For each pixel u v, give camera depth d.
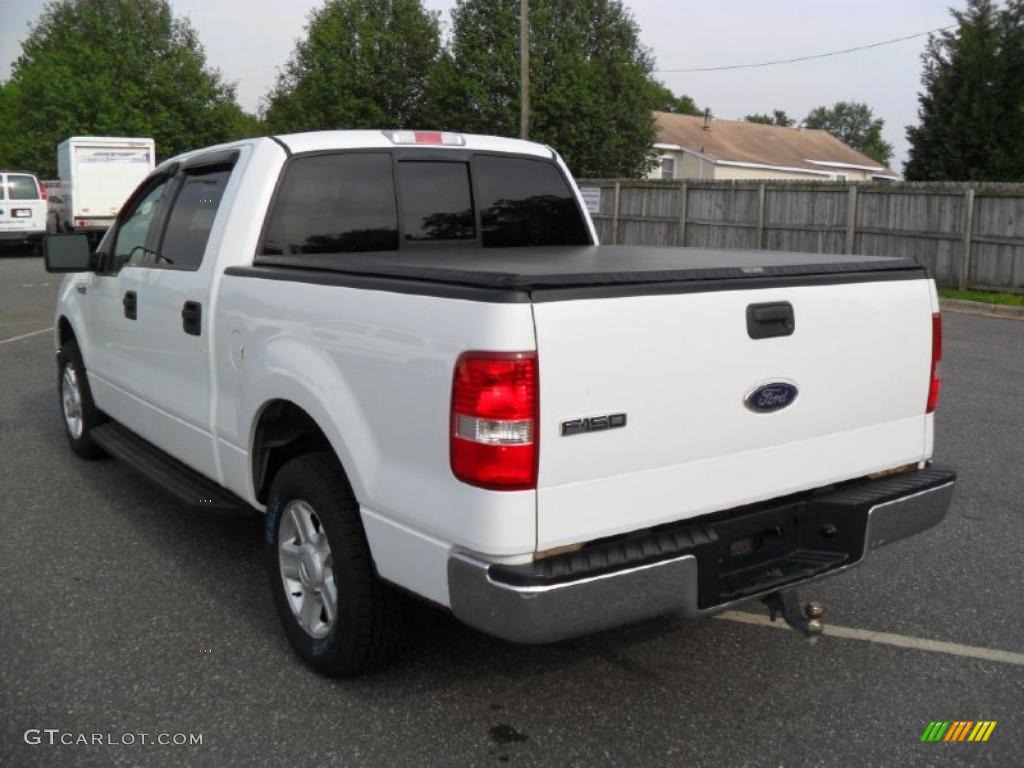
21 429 7.22
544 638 2.69
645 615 2.87
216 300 3.96
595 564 2.74
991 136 23.33
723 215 20.38
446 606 2.85
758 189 19.44
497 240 4.77
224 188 4.21
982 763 3.03
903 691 3.47
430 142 4.52
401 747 3.11
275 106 42.09
